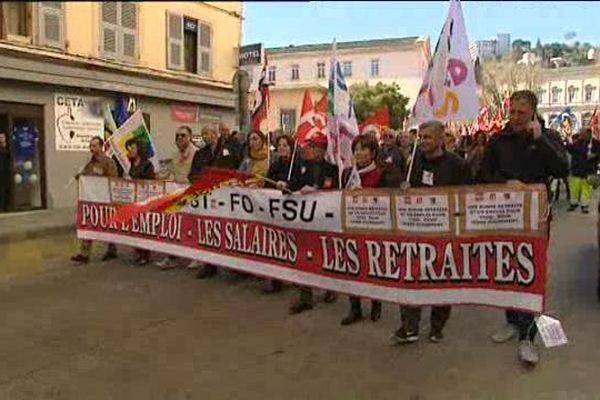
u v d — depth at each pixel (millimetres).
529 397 4383
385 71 51719
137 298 7004
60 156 15773
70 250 10211
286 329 5887
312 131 7512
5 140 14555
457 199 5156
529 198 4875
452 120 5195
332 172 6473
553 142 4992
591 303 6625
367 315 6266
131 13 17266
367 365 4996
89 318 6281
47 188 15477
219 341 5582
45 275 8219
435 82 5242
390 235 5520
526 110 4871
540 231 4855
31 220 13516
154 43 18156
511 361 5039
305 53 37344
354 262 5824
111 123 13578
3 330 5918
